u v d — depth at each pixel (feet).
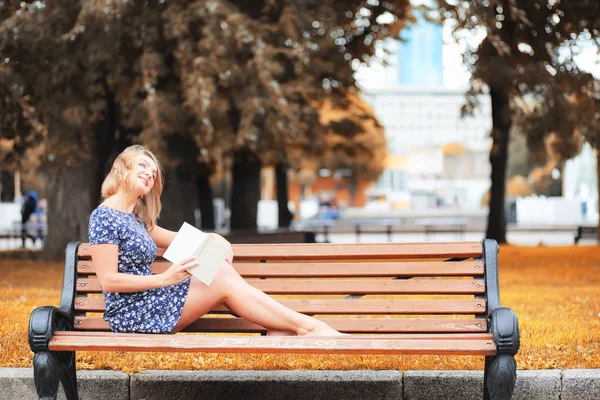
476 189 253.85
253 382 16.48
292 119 43.50
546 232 124.88
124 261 15.33
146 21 41.57
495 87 56.49
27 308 26.14
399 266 15.81
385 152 220.43
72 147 44.57
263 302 14.88
